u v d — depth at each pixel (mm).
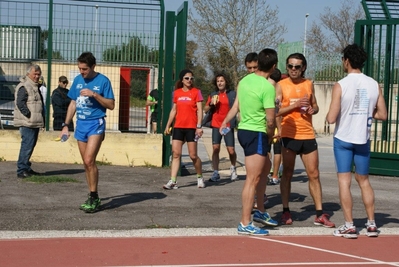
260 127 7305
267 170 7848
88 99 8242
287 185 8117
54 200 9086
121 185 10570
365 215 8797
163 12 12648
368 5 13062
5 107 14617
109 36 12703
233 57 33938
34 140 10867
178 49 12344
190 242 7062
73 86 8461
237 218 8328
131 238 7180
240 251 6738
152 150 12883
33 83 10758
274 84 8102
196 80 34625
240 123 7418
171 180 10367
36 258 6293
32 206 8664
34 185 10164
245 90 7305
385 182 11992
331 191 10727
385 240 7414
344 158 7500
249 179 7383
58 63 12961
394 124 14664
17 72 13812
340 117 7520
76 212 8406
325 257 6598
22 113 10633
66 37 12797
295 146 7914
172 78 12844
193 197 9734
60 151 12844
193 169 13039
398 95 12773
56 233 7281
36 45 12977
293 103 7918
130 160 12875
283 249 6875
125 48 12766
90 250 6629
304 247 6988
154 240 7113
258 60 7414
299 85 7973
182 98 10352
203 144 19250
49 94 12922
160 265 6145
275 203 9531
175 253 6590
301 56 7949
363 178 7602
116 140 12852
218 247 6879
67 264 6113
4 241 6918
